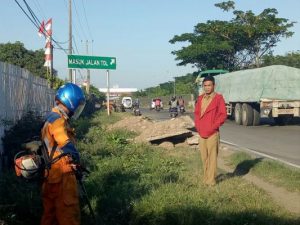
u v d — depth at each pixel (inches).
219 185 319.6
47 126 187.2
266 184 344.2
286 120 993.5
